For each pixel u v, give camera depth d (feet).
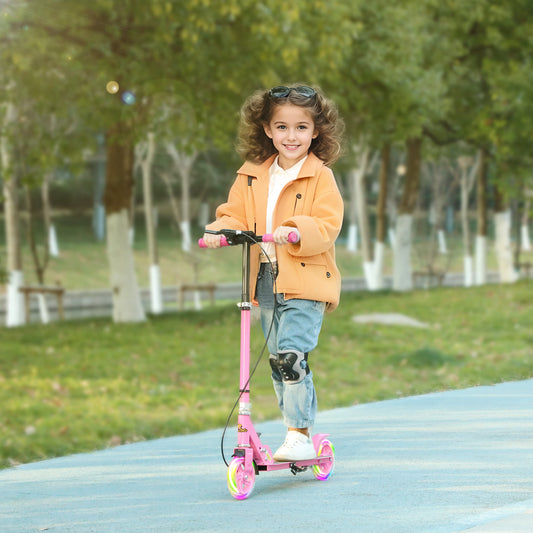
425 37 142.92
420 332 107.24
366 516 24.50
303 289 28.22
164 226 378.32
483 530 22.35
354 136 151.53
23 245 299.99
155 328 113.29
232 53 104.12
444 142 171.83
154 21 100.53
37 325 120.98
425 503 25.89
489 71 152.35
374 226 414.21
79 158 126.72
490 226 428.15
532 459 32.27
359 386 71.67
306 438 29.01
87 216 370.94
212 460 36.42
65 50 98.53
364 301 140.26
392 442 37.14
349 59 130.31
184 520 25.08
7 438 51.06
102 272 288.71
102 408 63.26
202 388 75.25
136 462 37.04
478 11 148.77
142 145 203.51
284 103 28.55
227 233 27.48
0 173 150.30
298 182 29.07
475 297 138.10
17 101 115.34
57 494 30.55
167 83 105.29
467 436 37.63
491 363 75.51
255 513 25.44
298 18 104.06
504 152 153.17
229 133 118.01
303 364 28.12
